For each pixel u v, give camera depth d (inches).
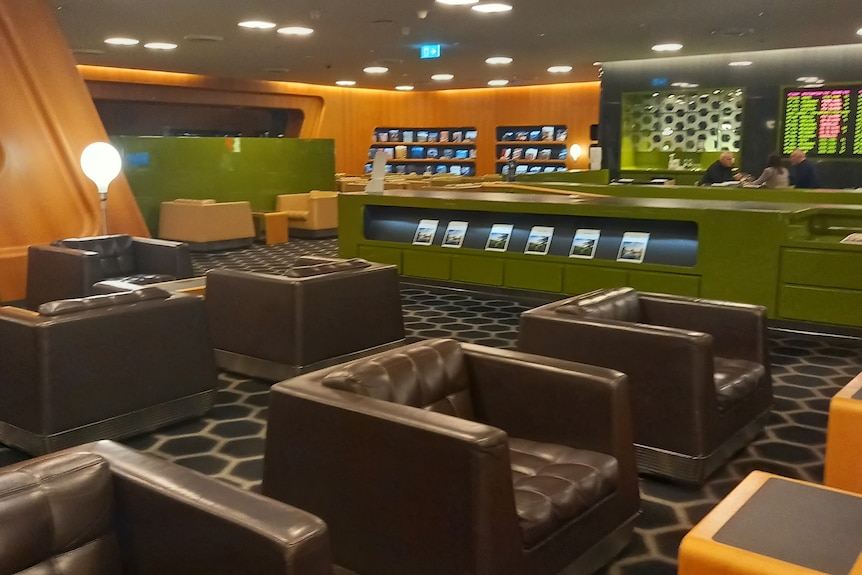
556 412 112.1
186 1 325.7
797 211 230.1
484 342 231.1
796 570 64.5
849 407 101.7
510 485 88.0
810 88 464.8
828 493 79.4
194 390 169.5
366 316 204.7
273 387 104.4
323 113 724.7
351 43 442.6
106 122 604.7
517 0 320.8
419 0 317.4
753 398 152.6
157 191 449.1
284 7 337.4
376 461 93.7
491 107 739.4
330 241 486.6
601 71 531.8
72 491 71.5
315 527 66.4
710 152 505.7
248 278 197.2
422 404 110.1
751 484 81.4
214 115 676.1
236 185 485.4
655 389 135.9
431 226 302.4
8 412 150.5
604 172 470.9
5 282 282.7
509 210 273.4
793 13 345.4
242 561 66.6
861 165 460.1
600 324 139.9
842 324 225.5
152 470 76.0
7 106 292.7
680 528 120.4
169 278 254.5
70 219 308.8
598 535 104.3
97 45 453.4
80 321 148.9
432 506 88.9
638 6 331.0
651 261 250.4
